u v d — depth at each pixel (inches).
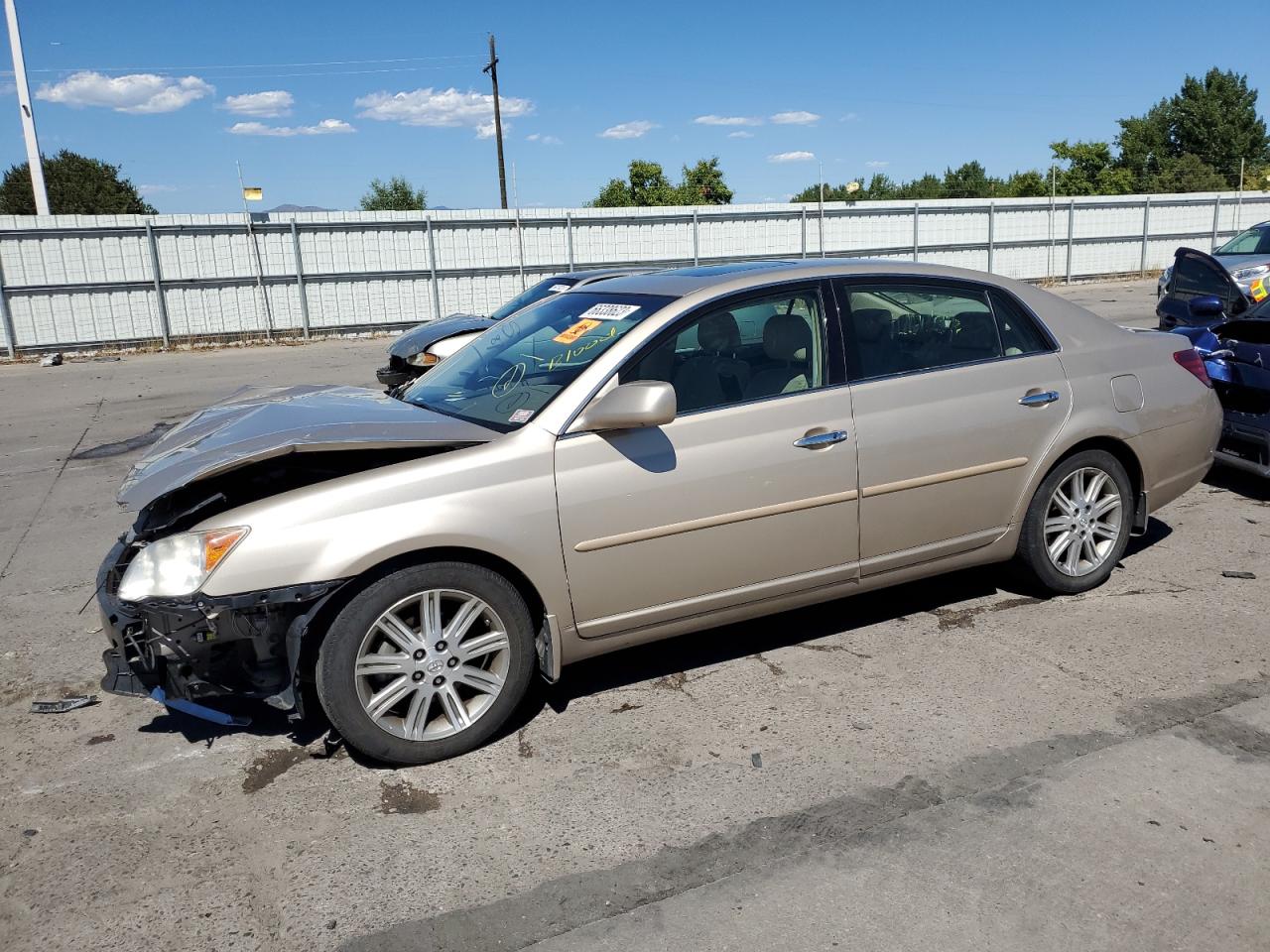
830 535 160.2
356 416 152.5
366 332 860.6
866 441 160.2
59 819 129.0
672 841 119.3
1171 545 219.6
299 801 131.5
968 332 174.6
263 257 815.1
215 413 169.3
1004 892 107.5
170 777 138.8
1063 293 997.2
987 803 123.8
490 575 138.6
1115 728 140.9
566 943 102.6
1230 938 99.6
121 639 132.3
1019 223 1095.6
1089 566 190.2
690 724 147.9
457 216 868.0
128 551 141.5
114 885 114.9
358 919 107.7
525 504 138.1
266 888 113.7
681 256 956.6
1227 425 245.4
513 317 190.7
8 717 159.3
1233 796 123.3
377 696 135.0
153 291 783.7
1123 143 2356.1
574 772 136.0
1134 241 1162.0
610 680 164.1
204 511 138.5
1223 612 180.7
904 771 132.3
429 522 132.6
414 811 128.1
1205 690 151.1
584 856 117.1
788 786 129.8
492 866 116.0
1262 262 506.6
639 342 149.2
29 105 821.2
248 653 131.7
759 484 152.3
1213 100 2423.7
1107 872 110.1
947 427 167.2
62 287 754.2
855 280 165.9
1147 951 98.1
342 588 131.7
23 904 111.8
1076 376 181.9
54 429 433.4
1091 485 187.2
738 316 156.5
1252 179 2127.2
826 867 113.0
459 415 156.4
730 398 153.3
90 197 1812.3
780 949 100.1
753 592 157.3
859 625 182.2
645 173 1779.0
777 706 152.3
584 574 143.4
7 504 301.1
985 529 176.1
